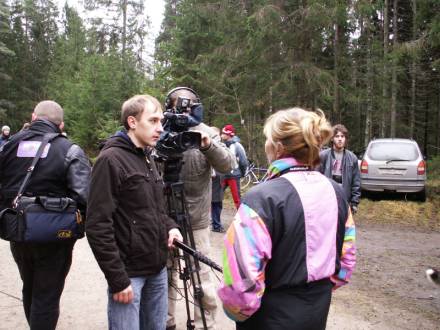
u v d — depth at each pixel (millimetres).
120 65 20969
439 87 25203
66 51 32594
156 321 2686
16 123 32688
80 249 6305
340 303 4516
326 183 2004
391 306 4465
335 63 14273
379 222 8961
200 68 17188
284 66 13688
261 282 1809
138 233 2457
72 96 19984
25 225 2830
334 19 12883
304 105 13867
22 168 2971
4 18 31219
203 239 3553
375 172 10922
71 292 4637
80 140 19469
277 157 2035
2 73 31500
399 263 6051
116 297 2361
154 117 2543
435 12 11758
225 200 11664
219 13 15922
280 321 1888
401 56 12438
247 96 15125
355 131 21812
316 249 1887
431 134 30484
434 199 11391
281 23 13523
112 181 2381
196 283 3508
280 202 1856
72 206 2930
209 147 3221
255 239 1808
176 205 3074
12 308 4180
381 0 13273
